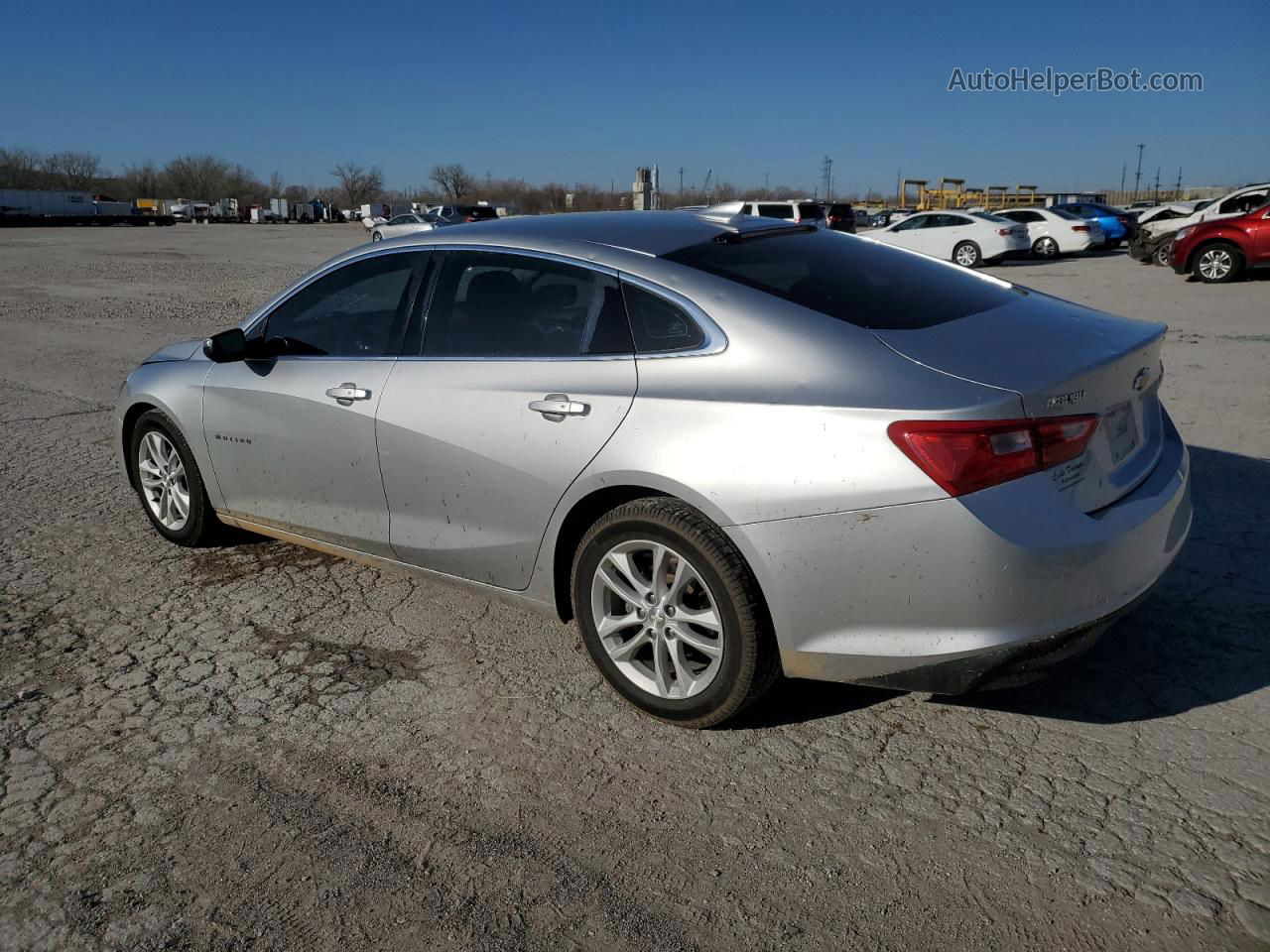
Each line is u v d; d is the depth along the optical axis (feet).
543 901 7.93
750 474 9.12
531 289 11.30
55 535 16.49
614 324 10.52
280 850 8.60
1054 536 8.61
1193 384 26.03
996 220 78.23
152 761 9.96
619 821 8.88
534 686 11.31
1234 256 55.88
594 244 11.13
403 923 7.73
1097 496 9.24
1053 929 7.45
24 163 411.54
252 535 16.25
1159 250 72.90
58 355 35.35
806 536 8.95
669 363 9.96
